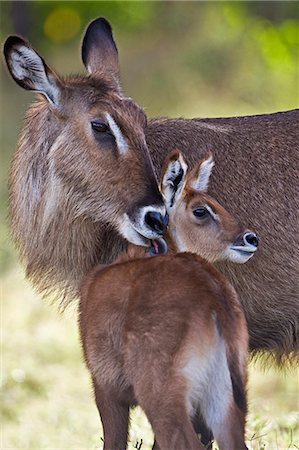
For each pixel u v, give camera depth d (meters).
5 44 11.64
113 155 11.35
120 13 33.94
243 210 11.78
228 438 9.60
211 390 9.73
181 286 9.85
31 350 18.22
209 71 31.36
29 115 12.13
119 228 11.41
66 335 18.72
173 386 9.64
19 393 16.42
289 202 11.83
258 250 11.70
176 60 32.00
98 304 10.24
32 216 11.96
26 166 11.99
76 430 14.84
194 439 9.51
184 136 11.93
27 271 12.26
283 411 15.35
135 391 9.89
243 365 9.84
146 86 31.05
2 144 27.16
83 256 11.81
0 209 21.75
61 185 11.63
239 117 12.43
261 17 33.62
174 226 11.49
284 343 11.97
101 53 12.42
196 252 11.52
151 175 11.30
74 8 34.00
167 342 9.71
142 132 11.45
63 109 11.58
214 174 11.82
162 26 33.94
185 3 34.41
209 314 9.73
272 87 30.75
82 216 11.60
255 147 11.98
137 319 9.86
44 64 11.53
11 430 15.07
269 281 11.74
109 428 10.39
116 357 10.12
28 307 19.73
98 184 11.42
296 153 12.01
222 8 33.59
